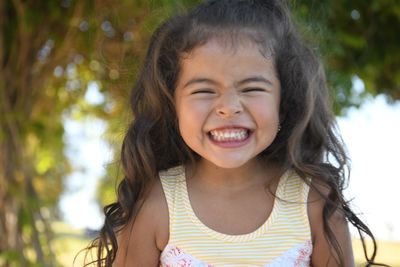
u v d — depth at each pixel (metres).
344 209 1.89
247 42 1.73
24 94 3.50
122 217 1.92
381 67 3.80
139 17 2.96
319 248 1.89
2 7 3.35
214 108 1.72
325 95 2.01
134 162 1.96
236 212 1.87
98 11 3.15
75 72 3.87
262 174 1.91
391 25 3.63
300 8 2.71
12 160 3.48
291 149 1.90
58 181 5.12
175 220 1.87
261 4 1.86
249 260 1.83
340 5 3.31
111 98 3.84
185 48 1.77
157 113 1.95
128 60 2.71
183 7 2.10
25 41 3.41
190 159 1.95
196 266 1.84
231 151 1.74
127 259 1.93
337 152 2.00
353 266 1.91
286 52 1.83
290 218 1.86
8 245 3.46
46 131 4.00
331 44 3.11
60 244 3.89
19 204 3.50
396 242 10.02
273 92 1.77
